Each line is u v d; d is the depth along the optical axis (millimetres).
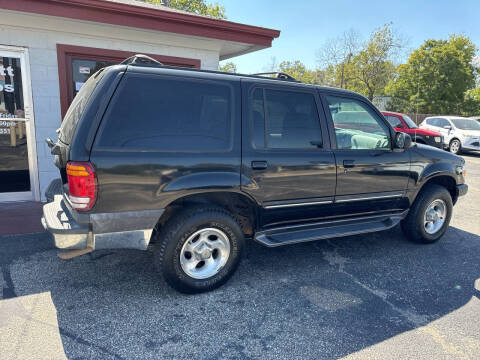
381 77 35000
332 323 2824
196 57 6840
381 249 4422
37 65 5578
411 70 36562
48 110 5762
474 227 5520
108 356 2359
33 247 4043
